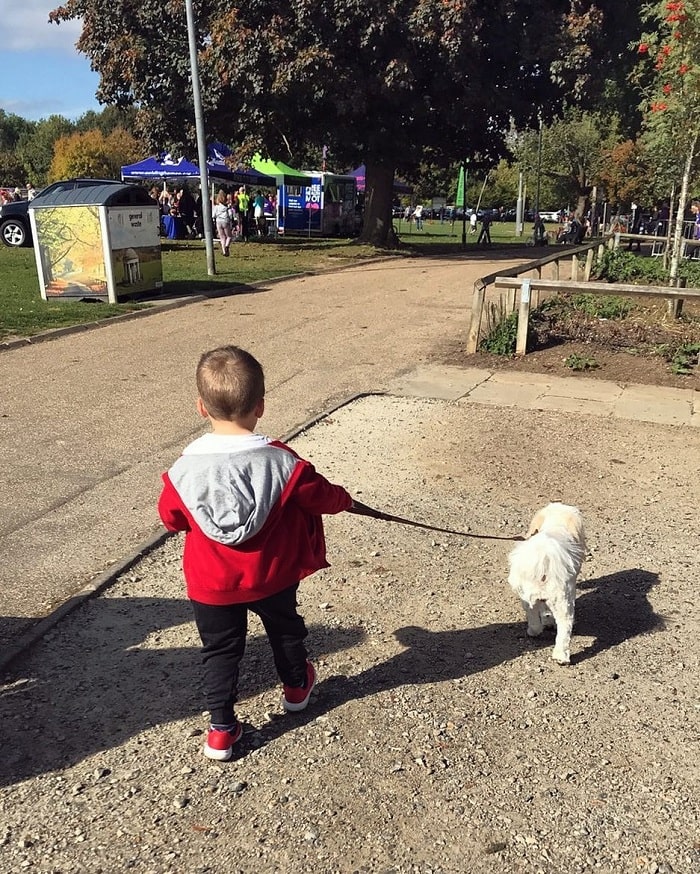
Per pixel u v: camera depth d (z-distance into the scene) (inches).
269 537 110.0
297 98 831.7
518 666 142.6
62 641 147.8
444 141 1011.9
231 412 109.5
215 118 900.6
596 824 104.9
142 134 936.3
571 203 2338.8
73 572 175.5
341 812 106.3
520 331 398.0
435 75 834.8
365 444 267.3
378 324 489.4
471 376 363.3
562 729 125.0
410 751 119.0
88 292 537.6
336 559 183.8
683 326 450.9
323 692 134.0
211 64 815.7
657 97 506.0
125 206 536.4
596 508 216.5
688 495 226.8
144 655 143.9
